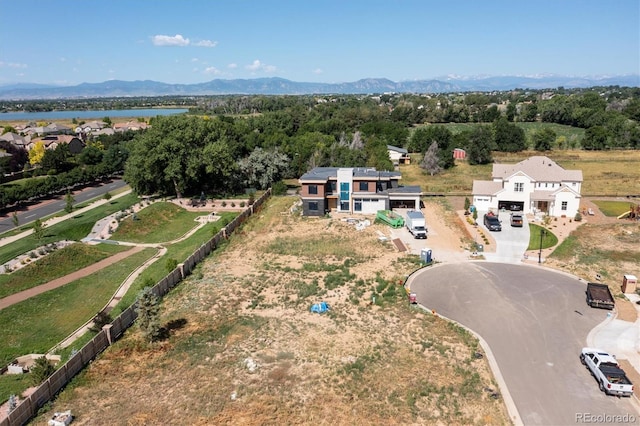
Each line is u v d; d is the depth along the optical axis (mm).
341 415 22641
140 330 30547
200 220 65188
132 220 62125
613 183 76500
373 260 44688
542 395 24406
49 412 23078
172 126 74562
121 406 23562
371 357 27844
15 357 30047
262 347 29234
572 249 46406
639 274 40281
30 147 120938
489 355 28094
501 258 44656
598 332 30781
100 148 124250
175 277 39906
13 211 70500
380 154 88750
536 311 33812
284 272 42156
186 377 26094
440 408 23297
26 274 43031
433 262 43844
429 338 30156
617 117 134625
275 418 22391
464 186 77250
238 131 104312
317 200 60219
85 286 41281
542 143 113250
